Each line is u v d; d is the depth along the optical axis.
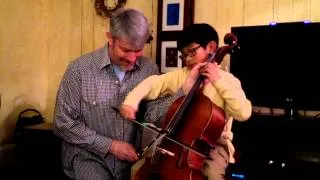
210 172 1.52
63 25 3.45
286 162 2.47
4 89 3.10
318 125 2.40
